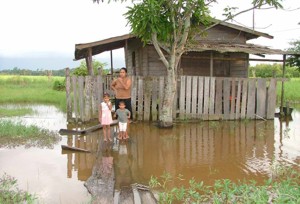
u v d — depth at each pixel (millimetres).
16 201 4953
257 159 7562
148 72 15242
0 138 9078
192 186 5648
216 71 16141
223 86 12648
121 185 5801
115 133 10273
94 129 10594
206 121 12508
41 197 5262
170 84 11125
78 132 10086
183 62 15727
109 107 9172
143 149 8398
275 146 8820
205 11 10930
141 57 16094
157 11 10047
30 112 15305
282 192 4582
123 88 10273
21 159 7363
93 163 7238
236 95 13086
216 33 16078
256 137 9938
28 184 5840
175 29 10773
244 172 6621
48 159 7438
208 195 5355
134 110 12250
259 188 5320
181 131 10719
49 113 15172
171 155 7887
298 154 7992
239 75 16297
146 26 10117
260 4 10422
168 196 5188
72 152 8070
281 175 6375
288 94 22500
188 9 10320
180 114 12344
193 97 12383
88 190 5488
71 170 6723
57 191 5555
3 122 10602
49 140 9117
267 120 13016
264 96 13016
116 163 7148
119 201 4973
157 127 11289
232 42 16094
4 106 17734
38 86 31328
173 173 6570
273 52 13734
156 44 10875
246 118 12945
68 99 11883
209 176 6398
